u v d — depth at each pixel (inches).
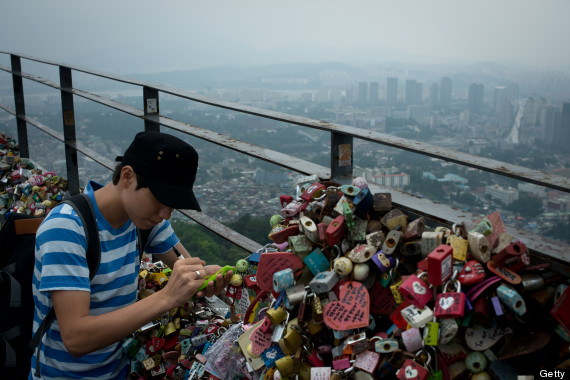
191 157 45.1
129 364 56.0
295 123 65.2
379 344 36.3
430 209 46.2
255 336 45.0
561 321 32.5
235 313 58.9
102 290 48.5
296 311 43.8
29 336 50.0
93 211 46.9
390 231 39.7
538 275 34.6
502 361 34.6
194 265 48.3
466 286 35.2
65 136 133.7
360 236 42.3
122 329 44.6
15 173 136.8
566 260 35.2
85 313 44.7
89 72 123.0
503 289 33.2
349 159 61.7
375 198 43.3
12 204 128.9
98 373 51.0
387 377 37.8
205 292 51.4
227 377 49.4
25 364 49.9
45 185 124.6
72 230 45.2
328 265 42.8
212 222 87.0
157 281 66.5
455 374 35.4
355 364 37.0
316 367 39.2
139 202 45.5
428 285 35.4
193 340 55.2
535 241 39.2
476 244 35.0
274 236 46.6
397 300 38.1
